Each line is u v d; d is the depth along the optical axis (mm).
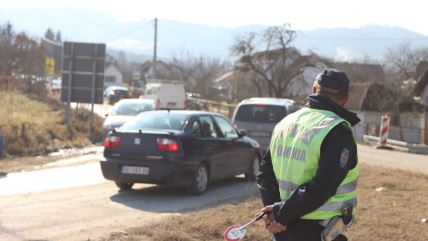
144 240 6758
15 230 7555
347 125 3529
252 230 7117
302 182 3531
